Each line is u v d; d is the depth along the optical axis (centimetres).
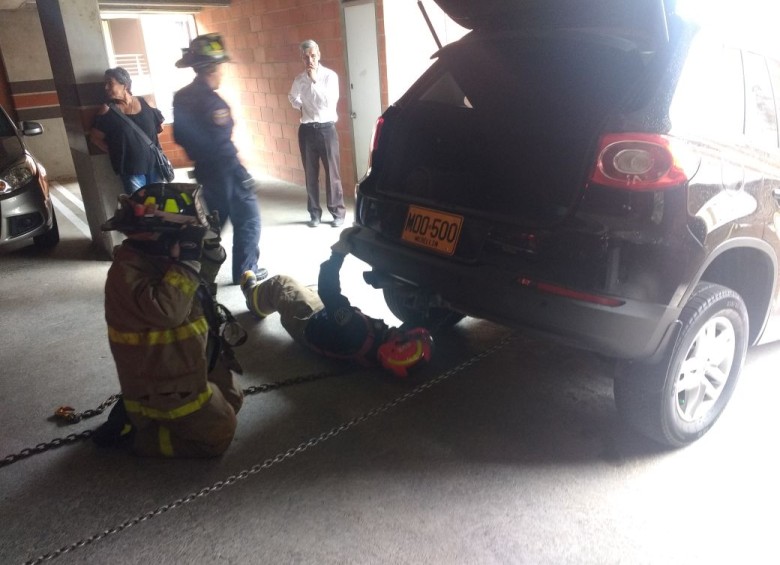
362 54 696
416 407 298
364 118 727
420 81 302
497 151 257
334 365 344
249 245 456
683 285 212
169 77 1121
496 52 271
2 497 246
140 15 990
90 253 591
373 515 229
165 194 237
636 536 215
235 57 973
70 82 520
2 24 973
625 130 207
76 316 434
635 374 238
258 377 333
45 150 1051
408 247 272
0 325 421
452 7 274
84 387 334
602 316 212
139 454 268
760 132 266
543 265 223
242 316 413
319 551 212
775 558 204
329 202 644
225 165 425
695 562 204
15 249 614
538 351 351
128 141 504
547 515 226
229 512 233
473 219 245
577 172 222
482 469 252
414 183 283
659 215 204
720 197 221
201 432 257
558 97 250
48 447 276
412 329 326
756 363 332
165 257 240
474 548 212
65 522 232
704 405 263
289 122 881
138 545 218
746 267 270
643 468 250
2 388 334
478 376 325
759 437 269
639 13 217
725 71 240
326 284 317
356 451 266
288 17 806
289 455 260
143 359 243
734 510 226
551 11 245
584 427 279
